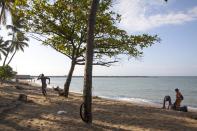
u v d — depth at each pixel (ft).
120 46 79.30
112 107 62.13
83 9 77.00
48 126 37.09
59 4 76.89
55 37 84.64
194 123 46.98
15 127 35.55
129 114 52.24
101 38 79.51
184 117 53.72
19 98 59.26
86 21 77.05
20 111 46.78
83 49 81.00
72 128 36.65
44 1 77.61
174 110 70.08
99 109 56.54
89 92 39.47
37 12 78.48
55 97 75.10
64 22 78.74
